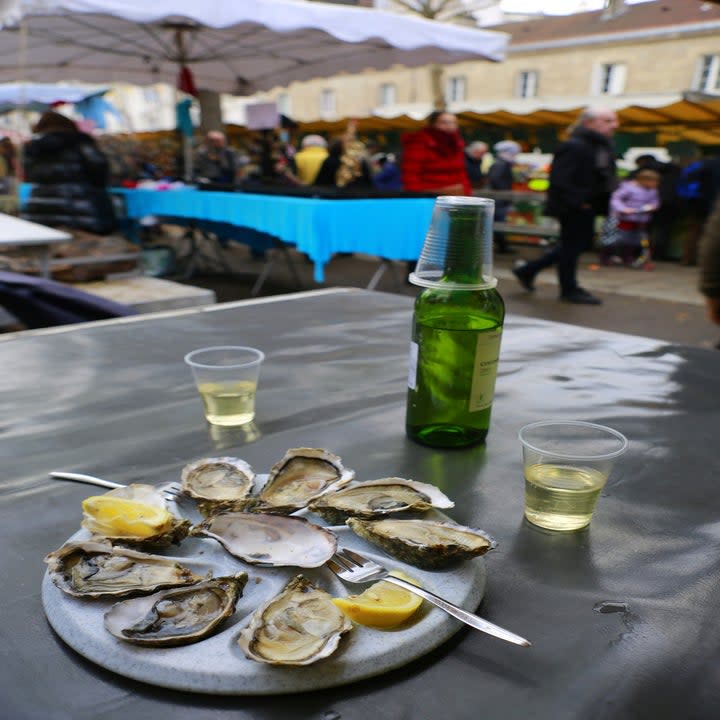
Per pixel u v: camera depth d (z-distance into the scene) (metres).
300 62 6.97
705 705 0.50
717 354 1.50
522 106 20.92
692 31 20.56
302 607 0.55
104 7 4.03
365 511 0.70
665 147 10.32
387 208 4.25
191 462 0.92
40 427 1.04
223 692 0.49
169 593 0.56
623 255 7.89
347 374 1.32
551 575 0.67
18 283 2.00
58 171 4.78
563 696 0.50
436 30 5.27
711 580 0.67
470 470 0.92
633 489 0.87
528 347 1.54
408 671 0.52
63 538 0.72
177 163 7.75
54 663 0.53
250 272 7.07
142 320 1.72
